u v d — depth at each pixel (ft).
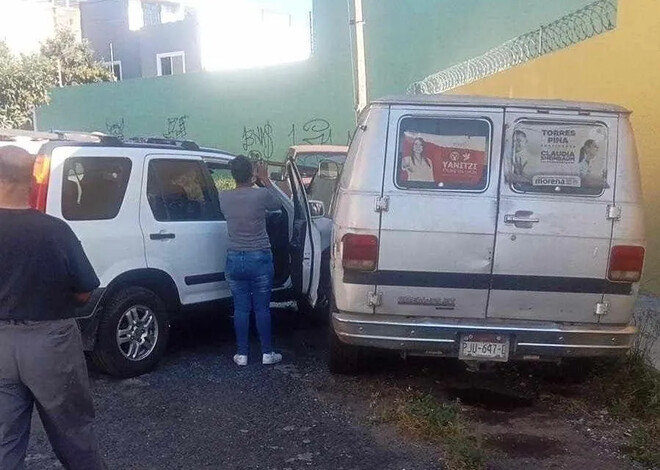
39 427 17.02
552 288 16.94
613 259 16.84
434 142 17.06
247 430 16.94
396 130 17.11
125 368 19.92
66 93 82.99
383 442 16.35
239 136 72.28
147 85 77.66
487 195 16.92
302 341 24.29
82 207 18.97
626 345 17.11
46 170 18.33
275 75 68.95
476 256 16.90
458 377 20.74
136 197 20.13
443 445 16.19
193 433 16.76
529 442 16.51
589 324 17.17
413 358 22.16
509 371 21.09
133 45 107.55
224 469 15.03
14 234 11.90
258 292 21.26
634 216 16.93
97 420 17.40
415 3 58.70
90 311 18.85
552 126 17.01
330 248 20.93
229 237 20.88
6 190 12.03
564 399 19.16
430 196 16.90
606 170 17.01
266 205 20.79
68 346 12.23
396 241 16.90
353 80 62.75
